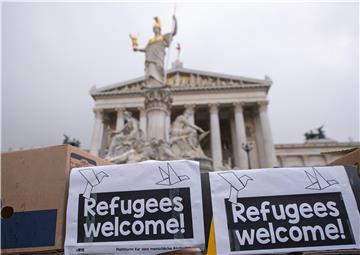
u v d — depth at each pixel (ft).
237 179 10.56
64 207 10.59
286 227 9.80
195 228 9.91
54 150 11.44
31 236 10.38
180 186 10.47
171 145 60.03
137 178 10.66
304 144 216.33
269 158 183.32
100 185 10.66
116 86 213.46
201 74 214.07
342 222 9.79
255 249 9.56
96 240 10.00
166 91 62.80
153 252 9.78
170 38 69.00
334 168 10.63
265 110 198.49
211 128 193.26
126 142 57.52
